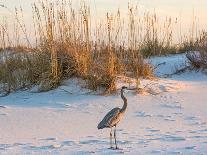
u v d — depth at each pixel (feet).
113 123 32.60
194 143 32.37
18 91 53.67
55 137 36.22
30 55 56.90
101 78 52.60
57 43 55.98
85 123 41.52
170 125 39.75
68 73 54.34
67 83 53.62
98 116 44.24
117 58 56.44
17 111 46.16
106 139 34.94
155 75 64.34
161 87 54.19
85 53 54.80
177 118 42.60
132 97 50.47
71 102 49.14
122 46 57.31
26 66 56.13
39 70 54.90
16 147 32.83
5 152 31.35
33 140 35.27
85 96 50.88
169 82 58.13
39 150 31.73
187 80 63.26
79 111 46.01
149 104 48.34
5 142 34.73
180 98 50.62
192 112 45.01
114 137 32.35
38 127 40.24
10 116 44.34
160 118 42.70
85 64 54.13
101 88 52.29
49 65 54.60
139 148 31.32
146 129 38.29
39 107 47.62
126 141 33.78
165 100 49.78
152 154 29.40
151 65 60.54
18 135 37.35
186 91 53.88
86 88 52.42
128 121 41.68
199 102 49.06
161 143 32.73
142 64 58.23
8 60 57.06
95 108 47.11
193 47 77.46
